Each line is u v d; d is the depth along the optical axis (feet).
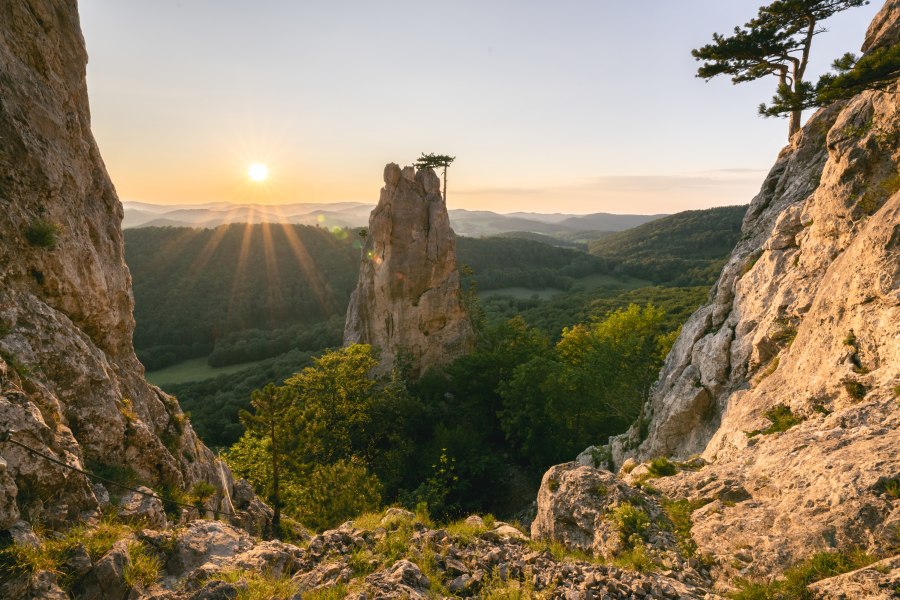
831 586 23.97
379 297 214.07
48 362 37.99
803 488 33.27
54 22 49.06
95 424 39.70
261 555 31.40
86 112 54.90
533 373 140.36
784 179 85.20
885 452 31.53
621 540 35.04
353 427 145.59
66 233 45.78
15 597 21.93
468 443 132.05
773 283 67.72
